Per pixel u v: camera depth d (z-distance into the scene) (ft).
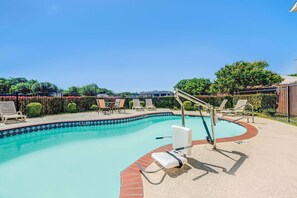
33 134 29.25
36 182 14.39
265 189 10.35
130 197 9.73
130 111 52.44
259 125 29.04
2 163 18.28
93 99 55.26
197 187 10.61
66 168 17.01
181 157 12.74
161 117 48.19
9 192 13.05
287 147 17.56
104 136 29.40
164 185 10.87
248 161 14.19
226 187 10.58
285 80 73.82
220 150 16.63
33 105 40.37
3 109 32.78
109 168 16.97
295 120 33.47
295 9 26.07
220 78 68.44
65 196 12.51
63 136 29.32
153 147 23.53
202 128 34.27
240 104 39.29
